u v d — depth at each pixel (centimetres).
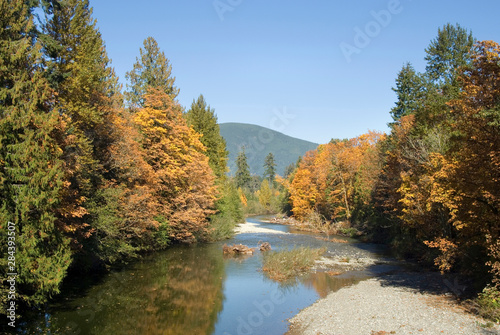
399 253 2883
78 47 1770
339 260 2702
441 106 2338
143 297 1692
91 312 1438
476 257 1633
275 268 2252
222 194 4594
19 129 1152
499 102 1279
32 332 1186
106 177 2280
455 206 1477
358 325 1245
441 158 1736
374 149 4669
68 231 1469
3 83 1156
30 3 1448
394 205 3016
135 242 2581
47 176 1134
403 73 4194
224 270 2327
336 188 5431
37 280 1164
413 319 1253
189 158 3334
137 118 2900
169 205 3088
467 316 1235
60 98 1628
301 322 1357
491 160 1268
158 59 4003
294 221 6141
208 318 1416
